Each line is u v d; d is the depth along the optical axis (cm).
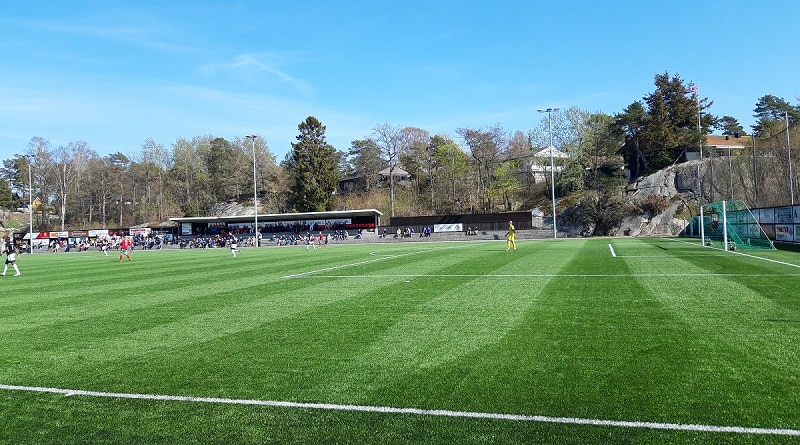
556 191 7406
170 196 9656
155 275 2041
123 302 1275
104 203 9275
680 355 618
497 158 7675
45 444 434
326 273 1842
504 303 1042
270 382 574
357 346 724
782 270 1472
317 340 771
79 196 9125
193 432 447
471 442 407
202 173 9781
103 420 483
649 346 665
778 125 5188
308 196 7919
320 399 514
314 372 606
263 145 9550
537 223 6588
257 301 1203
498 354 654
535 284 1320
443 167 8112
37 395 561
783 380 520
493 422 443
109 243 6638
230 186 9462
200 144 9900
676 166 6381
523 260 2105
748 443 390
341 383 562
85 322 1007
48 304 1290
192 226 7262
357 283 1495
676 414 445
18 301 1370
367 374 591
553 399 489
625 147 7650
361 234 6625
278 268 2169
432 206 7994
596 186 6359
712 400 472
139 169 9806
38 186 9056
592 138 6531
